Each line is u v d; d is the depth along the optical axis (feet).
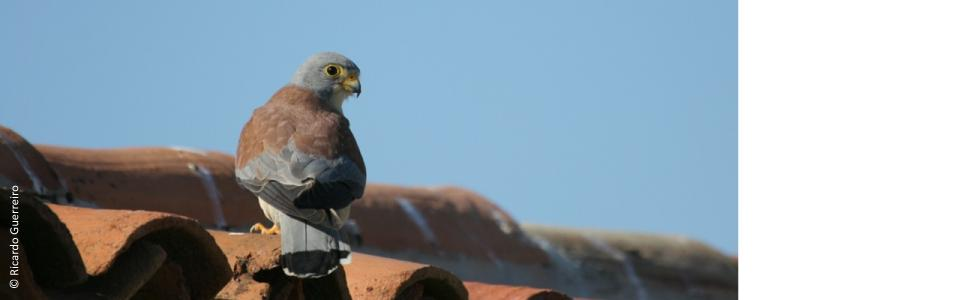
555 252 55.88
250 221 43.75
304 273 27.48
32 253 22.03
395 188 53.11
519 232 55.67
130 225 24.07
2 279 20.71
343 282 28.45
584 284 54.13
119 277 23.58
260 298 26.99
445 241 50.75
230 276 25.75
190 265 25.57
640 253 59.36
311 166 32.17
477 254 51.34
